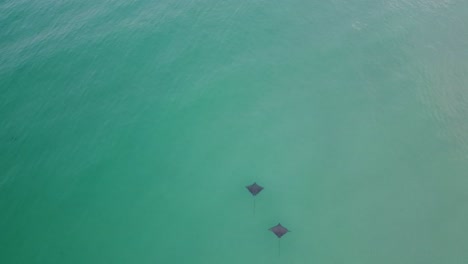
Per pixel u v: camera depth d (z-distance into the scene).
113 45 29.67
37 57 28.28
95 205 20.47
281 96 26.38
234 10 33.28
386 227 19.30
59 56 28.50
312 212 20.12
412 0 33.56
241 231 19.48
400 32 30.30
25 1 33.66
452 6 32.38
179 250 18.77
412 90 25.94
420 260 17.98
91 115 24.97
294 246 18.80
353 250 18.50
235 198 20.89
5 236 18.92
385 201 20.38
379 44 29.42
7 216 19.70
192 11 33.06
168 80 27.58
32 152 22.61
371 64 27.95
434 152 22.41
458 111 24.33
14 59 27.97
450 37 29.36
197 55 29.41
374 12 32.56
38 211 20.02
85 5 33.25
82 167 22.19
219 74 28.00
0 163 21.86
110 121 24.70
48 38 29.88
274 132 24.23
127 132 24.19
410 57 28.16
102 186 21.36
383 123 24.19
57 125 24.20
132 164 22.55
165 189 21.34
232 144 23.70
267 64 28.58
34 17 31.78
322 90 26.52
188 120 25.14
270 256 18.50
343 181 21.41
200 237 19.27
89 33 30.53
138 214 20.17
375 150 22.80
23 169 21.77
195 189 21.38
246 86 27.16
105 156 22.84
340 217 19.83
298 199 20.73
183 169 22.38
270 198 20.81
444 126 23.67
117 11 32.69
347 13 32.62
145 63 28.61
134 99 26.19
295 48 29.69
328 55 28.92
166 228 19.62
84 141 23.47
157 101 26.17
